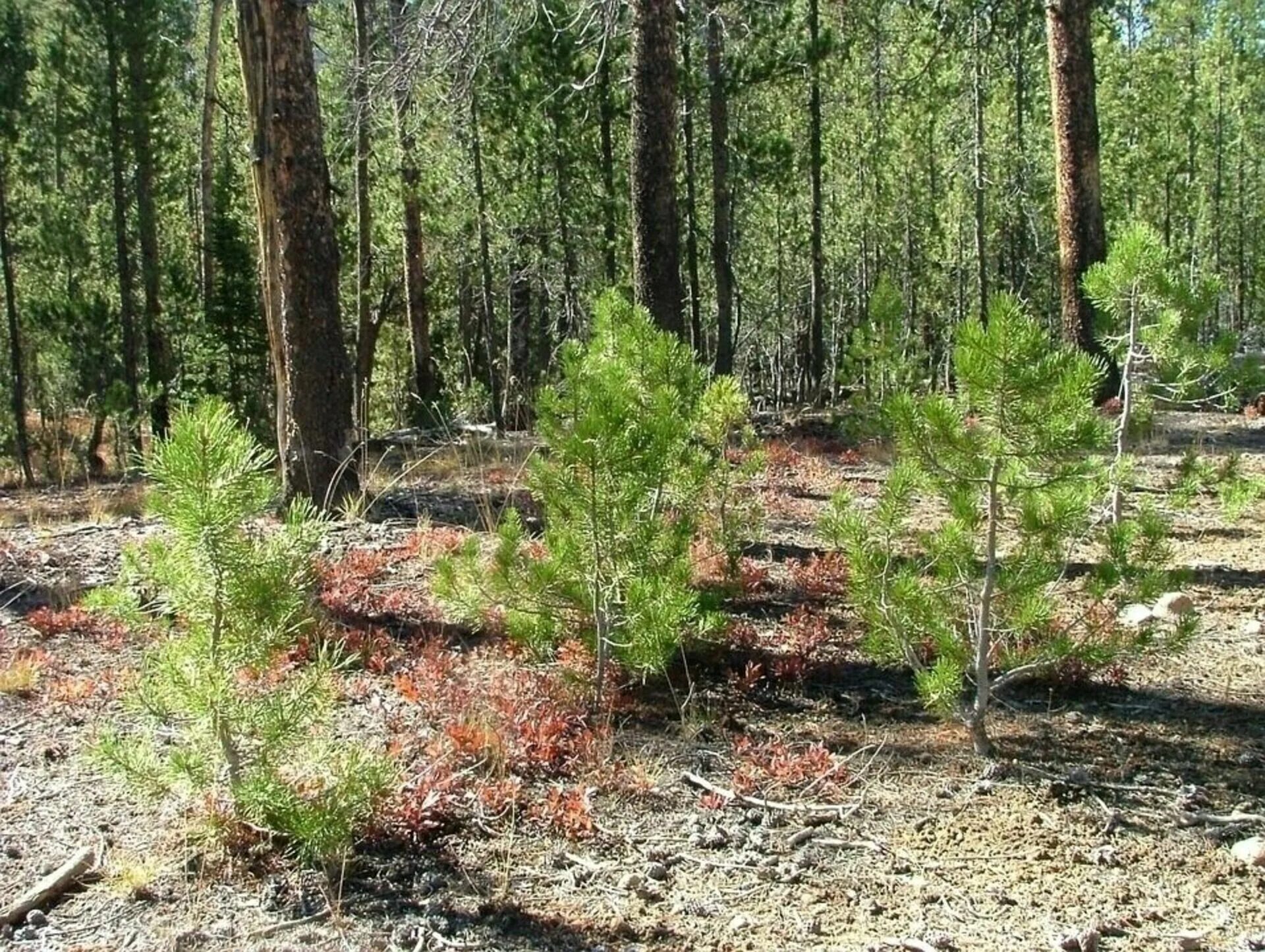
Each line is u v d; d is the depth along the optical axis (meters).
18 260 25.98
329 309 8.20
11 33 24.58
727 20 17.88
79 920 3.50
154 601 4.15
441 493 9.27
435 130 15.97
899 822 4.17
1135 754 4.67
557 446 5.04
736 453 9.15
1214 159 35.88
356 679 5.33
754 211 29.06
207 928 3.46
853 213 28.86
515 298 24.27
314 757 3.93
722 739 4.89
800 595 6.65
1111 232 25.91
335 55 17.09
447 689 5.10
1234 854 3.91
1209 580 6.75
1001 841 4.02
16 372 23.06
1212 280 6.90
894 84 25.52
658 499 5.56
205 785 3.80
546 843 4.02
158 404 21.77
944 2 17.75
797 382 33.84
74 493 13.53
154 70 22.98
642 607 4.82
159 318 23.61
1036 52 23.45
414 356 19.72
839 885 3.76
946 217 27.73
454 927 3.49
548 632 5.20
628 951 3.38
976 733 4.68
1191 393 6.92
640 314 6.02
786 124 25.91
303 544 3.82
